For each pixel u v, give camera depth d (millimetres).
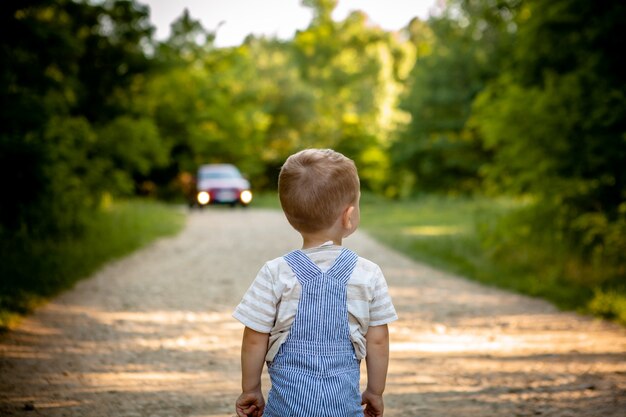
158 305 8602
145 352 6109
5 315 7117
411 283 10938
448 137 36531
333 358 2340
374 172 46250
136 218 19453
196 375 5348
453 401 4672
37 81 12039
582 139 10953
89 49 22281
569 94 11016
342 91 65750
